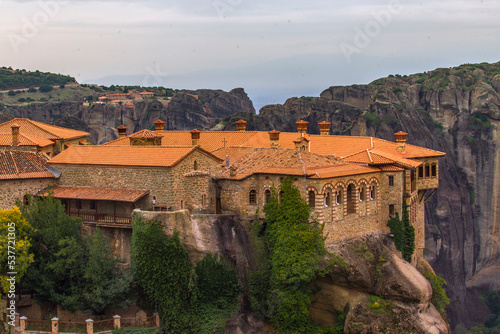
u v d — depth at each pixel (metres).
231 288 63.69
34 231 63.44
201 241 63.78
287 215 64.94
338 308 65.00
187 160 68.31
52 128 94.94
